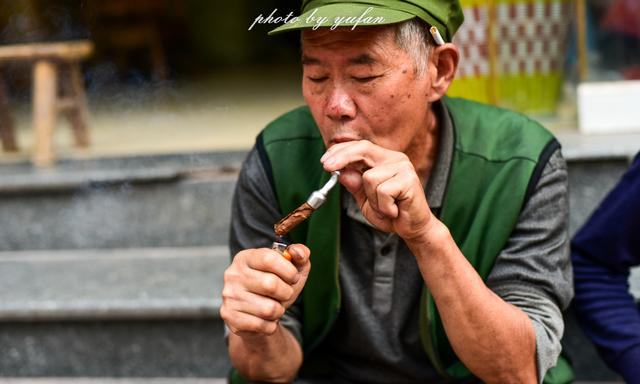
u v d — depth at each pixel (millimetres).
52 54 5160
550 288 2557
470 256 2611
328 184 2188
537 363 2457
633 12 5066
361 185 2219
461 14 2484
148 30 8492
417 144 2561
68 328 3930
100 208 4680
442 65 2457
